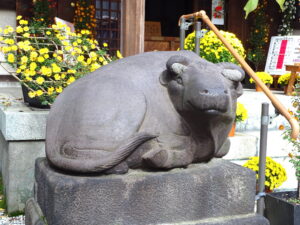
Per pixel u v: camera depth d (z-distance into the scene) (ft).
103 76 7.59
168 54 8.17
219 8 29.58
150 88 7.45
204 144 7.52
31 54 11.62
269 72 25.68
